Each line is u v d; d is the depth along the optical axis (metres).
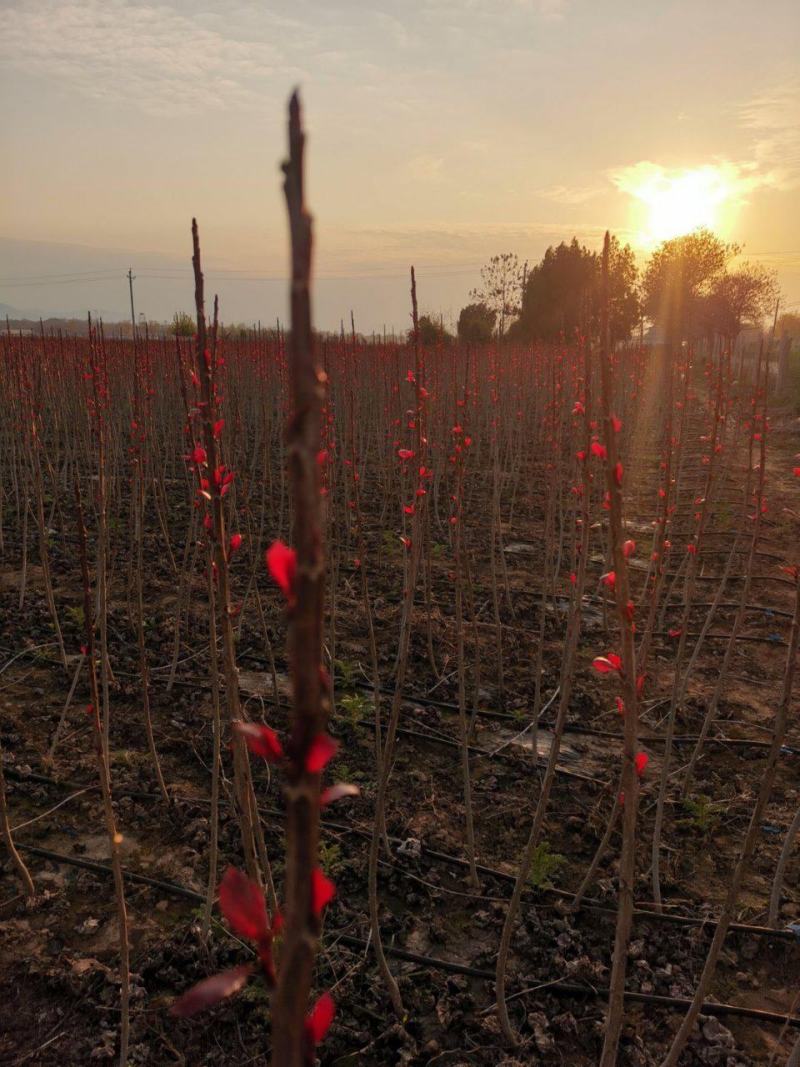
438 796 4.30
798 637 2.57
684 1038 2.46
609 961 3.27
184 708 5.04
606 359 1.68
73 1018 2.90
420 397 3.21
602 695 5.43
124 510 8.93
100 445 4.49
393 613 6.54
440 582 7.37
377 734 3.95
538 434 12.30
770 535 9.03
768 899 3.60
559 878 3.73
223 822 3.98
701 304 30.22
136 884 3.56
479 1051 2.85
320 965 3.18
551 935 3.37
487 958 3.26
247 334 13.20
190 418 2.62
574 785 4.44
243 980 0.71
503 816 4.16
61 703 5.03
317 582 0.56
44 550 5.30
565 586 7.41
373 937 2.97
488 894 3.61
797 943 3.33
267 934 0.73
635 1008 3.04
